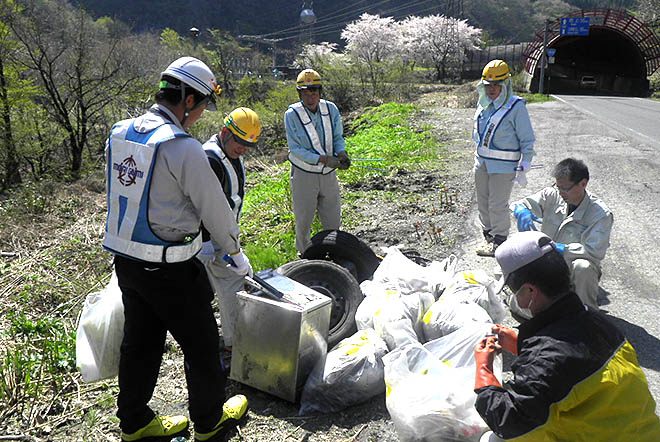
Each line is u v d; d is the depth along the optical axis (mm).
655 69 37000
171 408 3297
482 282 3891
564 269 2016
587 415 1886
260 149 19062
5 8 16438
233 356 3400
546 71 34094
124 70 20656
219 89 2748
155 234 2539
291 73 54375
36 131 17469
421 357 2934
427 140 12406
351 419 3119
